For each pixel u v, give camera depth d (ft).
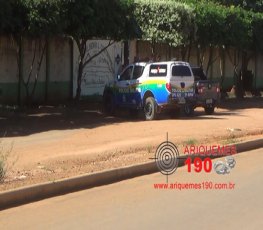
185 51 87.35
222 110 79.66
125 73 67.36
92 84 83.41
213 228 22.29
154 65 63.46
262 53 108.68
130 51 87.97
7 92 70.69
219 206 26.14
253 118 67.62
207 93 70.13
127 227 22.48
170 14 77.20
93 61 83.20
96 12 63.10
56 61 77.30
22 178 29.76
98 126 55.42
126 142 44.24
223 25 87.35
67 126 55.11
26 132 50.16
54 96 77.30
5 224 23.12
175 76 62.18
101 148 40.96
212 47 95.55
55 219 23.85
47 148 40.86
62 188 29.19
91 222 23.30
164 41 79.46
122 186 31.09
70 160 35.58
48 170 32.30
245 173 34.96
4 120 57.16
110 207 25.99
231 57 113.60
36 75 72.02
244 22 93.61
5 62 70.23
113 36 67.67
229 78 115.14
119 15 66.08
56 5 58.59
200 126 56.44
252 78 116.47
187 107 67.46
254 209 25.54
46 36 62.80
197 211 25.14
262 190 29.81
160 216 24.25
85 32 63.62
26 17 57.82
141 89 63.98
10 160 35.27
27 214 24.76
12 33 61.82
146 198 27.91
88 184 30.78
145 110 63.52
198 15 82.07
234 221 23.39
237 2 111.75
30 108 68.85
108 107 68.74
